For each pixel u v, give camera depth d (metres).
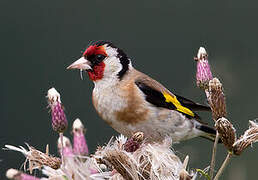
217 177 4.95
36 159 4.87
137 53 20.86
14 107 18.20
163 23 20.77
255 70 15.51
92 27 21.31
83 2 21.12
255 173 10.93
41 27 21.17
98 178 4.86
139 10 21.48
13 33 21.25
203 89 5.61
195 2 20.22
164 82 19.11
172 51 20.48
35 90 18.83
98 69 6.52
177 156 5.29
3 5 21.44
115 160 4.98
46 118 17.16
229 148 4.93
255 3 19.81
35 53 20.45
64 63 20.19
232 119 13.70
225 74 12.81
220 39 19.53
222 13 20.02
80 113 16.81
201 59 5.62
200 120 6.77
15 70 19.77
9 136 17.12
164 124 6.49
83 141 4.60
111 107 6.45
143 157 5.22
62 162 4.68
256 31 19.70
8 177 4.44
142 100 6.40
